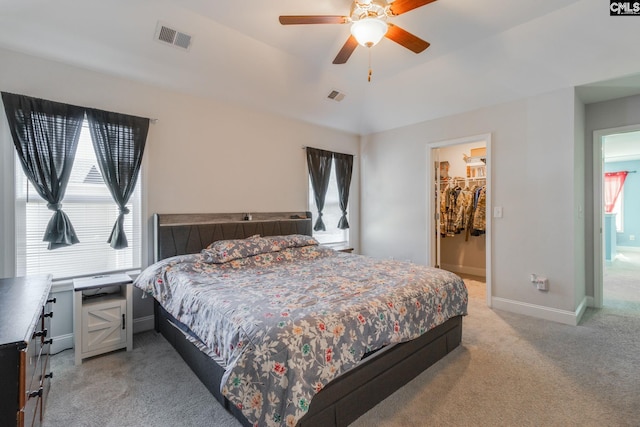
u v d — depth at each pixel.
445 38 2.67
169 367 2.17
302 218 4.13
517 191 3.26
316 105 3.86
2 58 2.26
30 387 1.27
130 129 2.75
